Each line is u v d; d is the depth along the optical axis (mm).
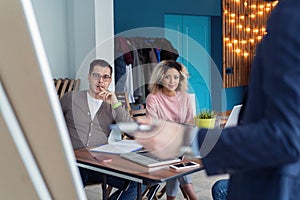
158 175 2281
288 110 784
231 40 8180
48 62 344
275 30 830
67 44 5648
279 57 806
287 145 789
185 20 7449
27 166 350
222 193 2781
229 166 893
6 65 324
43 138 346
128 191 3023
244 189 981
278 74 802
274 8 870
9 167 353
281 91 793
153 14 6723
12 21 311
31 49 318
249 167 872
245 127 853
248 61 8602
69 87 5102
